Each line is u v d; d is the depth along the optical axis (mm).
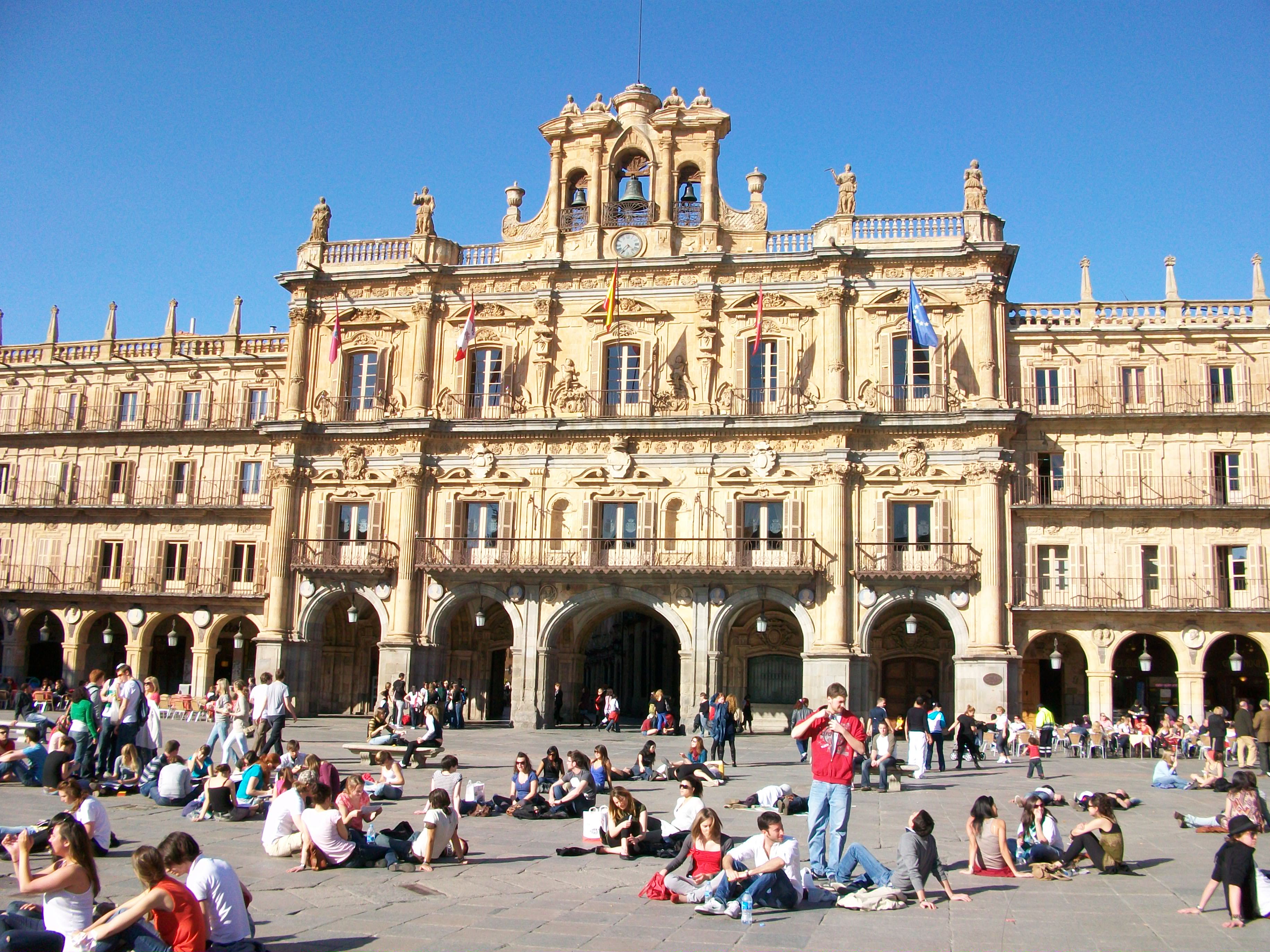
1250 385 53625
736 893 16094
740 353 55781
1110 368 54625
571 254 58781
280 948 13781
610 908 16234
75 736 28359
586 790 25391
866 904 16203
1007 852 18875
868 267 55344
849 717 18094
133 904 12453
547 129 60156
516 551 55875
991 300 54219
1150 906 16797
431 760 36875
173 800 25344
